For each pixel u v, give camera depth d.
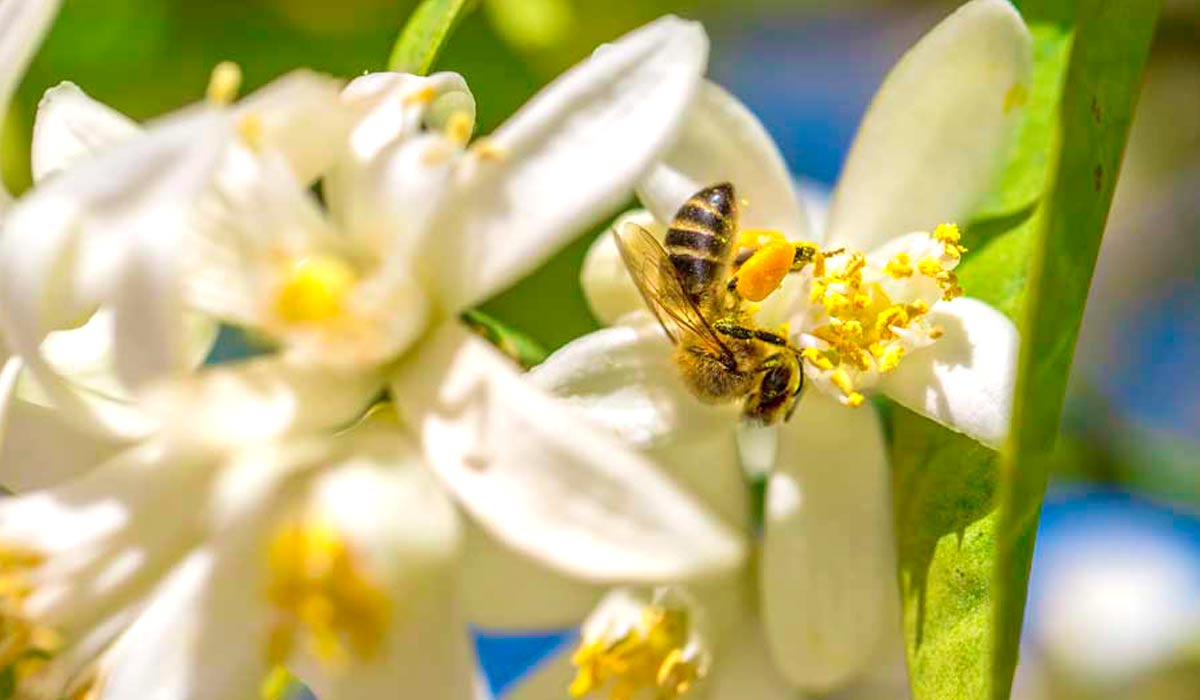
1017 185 0.16
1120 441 0.20
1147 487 0.20
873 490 0.16
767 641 0.17
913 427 0.16
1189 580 0.24
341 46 0.21
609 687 0.17
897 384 0.16
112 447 0.15
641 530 0.14
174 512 0.15
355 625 0.14
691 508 0.14
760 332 0.16
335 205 0.15
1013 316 0.16
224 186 0.15
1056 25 0.16
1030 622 0.24
